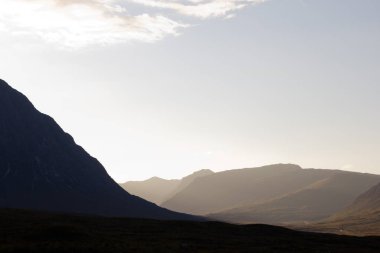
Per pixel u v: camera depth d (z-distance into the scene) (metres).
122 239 84.75
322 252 85.25
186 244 83.31
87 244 71.38
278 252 81.88
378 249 99.50
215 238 99.75
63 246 67.25
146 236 94.38
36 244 68.25
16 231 83.19
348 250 91.38
